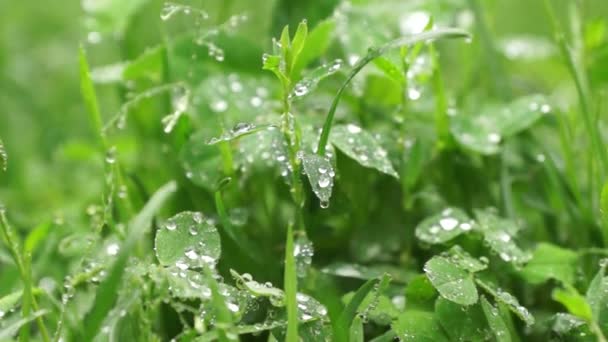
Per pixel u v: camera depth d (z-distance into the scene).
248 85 0.45
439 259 0.37
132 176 0.43
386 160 0.39
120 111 0.42
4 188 0.55
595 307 0.37
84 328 0.39
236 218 0.41
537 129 0.48
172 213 0.43
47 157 0.59
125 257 0.36
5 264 0.46
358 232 0.42
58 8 0.83
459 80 0.52
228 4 0.48
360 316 0.37
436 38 0.38
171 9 0.41
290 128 0.38
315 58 0.44
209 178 0.41
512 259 0.39
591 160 0.42
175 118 0.40
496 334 0.37
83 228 0.46
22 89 0.67
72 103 0.68
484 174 0.44
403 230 0.42
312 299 0.37
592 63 0.46
